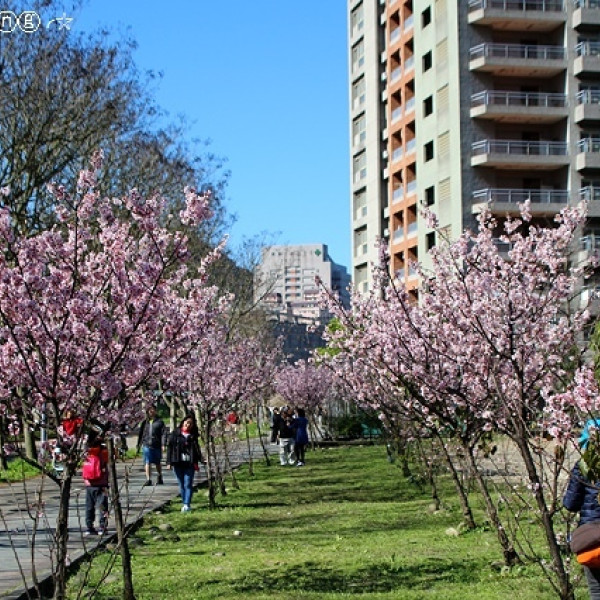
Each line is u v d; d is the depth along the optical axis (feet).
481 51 174.81
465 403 40.78
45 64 81.05
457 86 176.04
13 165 79.56
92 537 49.67
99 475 50.57
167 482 87.71
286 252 226.58
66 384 29.48
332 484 86.28
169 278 36.01
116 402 32.96
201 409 77.71
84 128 84.12
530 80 178.91
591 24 175.11
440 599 33.22
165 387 42.22
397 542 48.32
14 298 28.89
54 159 83.82
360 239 233.14
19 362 29.48
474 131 175.94
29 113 80.07
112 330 29.84
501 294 37.96
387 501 70.38
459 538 48.29
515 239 45.19
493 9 173.78
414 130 199.93
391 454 106.01
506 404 29.53
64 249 30.94
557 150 174.60
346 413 165.78
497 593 33.53
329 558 43.52
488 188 174.09
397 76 208.74
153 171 96.37
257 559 43.96
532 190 173.06
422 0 191.62
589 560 22.29
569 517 29.35
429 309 44.06
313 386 153.99
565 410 29.09
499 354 33.47
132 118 90.38
